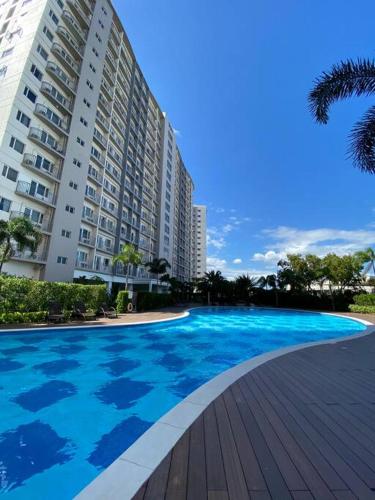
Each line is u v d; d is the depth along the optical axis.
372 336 10.88
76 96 29.20
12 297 12.34
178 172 75.81
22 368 7.70
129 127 42.66
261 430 3.05
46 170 26.02
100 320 15.31
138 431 4.55
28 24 25.55
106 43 35.06
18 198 22.91
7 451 3.89
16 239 17.00
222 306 37.31
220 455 2.52
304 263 40.97
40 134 24.48
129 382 6.97
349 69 9.98
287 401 3.97
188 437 2.87
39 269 24.72
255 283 43.25
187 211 85.94
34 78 24.36
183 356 9.84
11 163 22.14
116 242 38.19
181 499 1.92
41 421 4.82
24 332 10.75
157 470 2.29
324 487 2.06
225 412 3.55
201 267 125.56
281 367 5.99
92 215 32.94
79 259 30.88
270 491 2.01
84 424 4.75
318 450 2.62
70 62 29.08
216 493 1.99
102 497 1.96
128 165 43.12
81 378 7.12
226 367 8.55
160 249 55.28
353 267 37.56
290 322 21.88
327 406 3.79
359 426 3.18
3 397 5.82
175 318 17.55
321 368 5.92
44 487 3.20
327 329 18.12
